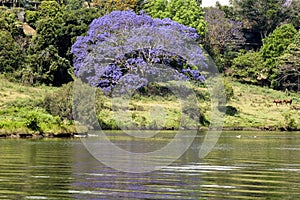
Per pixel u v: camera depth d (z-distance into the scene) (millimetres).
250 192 16250
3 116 49156
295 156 26547
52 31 73688
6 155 25719
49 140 36781
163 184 17453
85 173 19562
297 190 16609
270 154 27547
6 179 18078
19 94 59531
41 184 17172
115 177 18688
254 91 75438
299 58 80438
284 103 69500
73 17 76188
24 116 47875
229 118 59375
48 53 68312
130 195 15664
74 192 15977
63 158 24344
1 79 65125
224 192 16250
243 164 22938
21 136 40750
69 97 48000
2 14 81375
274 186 17250
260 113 63562
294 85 81500
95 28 60781
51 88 65062
